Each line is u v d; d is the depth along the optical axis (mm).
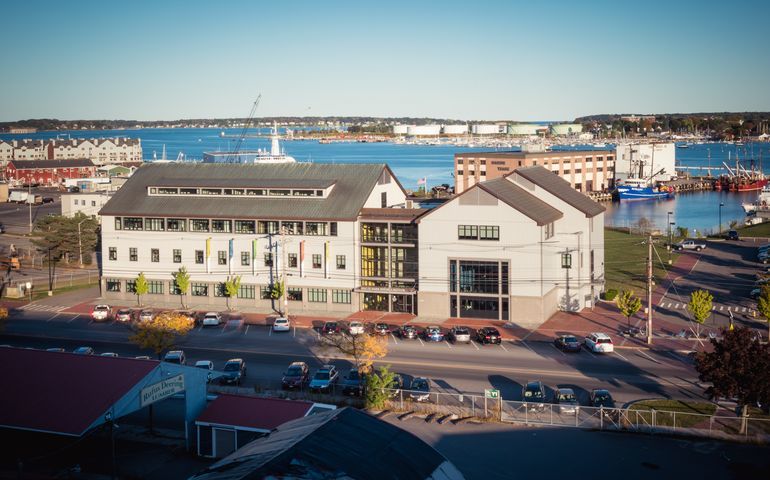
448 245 97750
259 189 107938
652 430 60719
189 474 54656
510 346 85812
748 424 61344
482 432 61688
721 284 114375
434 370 77688
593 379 73750
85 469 55312
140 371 58156
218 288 108375
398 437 45688
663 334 88875
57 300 114188
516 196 99125
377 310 102875
